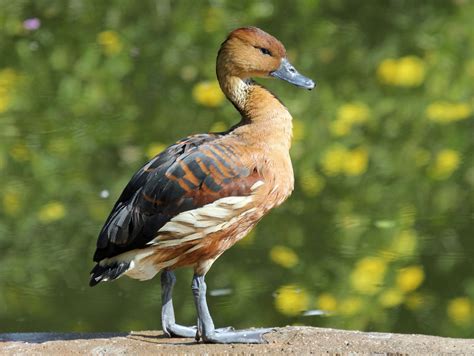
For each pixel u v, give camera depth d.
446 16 15.82
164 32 15.62
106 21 16.02
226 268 11.17
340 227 11.79
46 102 14.31
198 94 14.12
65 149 13.23
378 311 10.37
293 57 14.80
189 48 15.27
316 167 12.78
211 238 7.97
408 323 10.20
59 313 10.48
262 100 8.50
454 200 12.21
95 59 15.12
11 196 12.41
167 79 14.64
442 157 12.88
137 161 12.88
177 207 7.80
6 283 11.05
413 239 11.57
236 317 10.28
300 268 11.09
